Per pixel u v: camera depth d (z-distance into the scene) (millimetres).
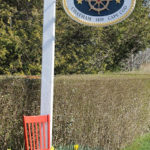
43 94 5832
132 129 8766
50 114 5789
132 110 8805
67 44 14461
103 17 6090
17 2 13867
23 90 6242
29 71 13188
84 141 7031
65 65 14031
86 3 6141
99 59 14852
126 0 5988
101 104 7305
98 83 7223
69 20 13945
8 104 6113
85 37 14641
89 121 7082
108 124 7492
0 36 12359
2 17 13016
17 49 12711
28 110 6355
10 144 6250
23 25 13375
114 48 15250
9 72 12922
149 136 9805
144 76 10234
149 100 10453
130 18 14805
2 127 6109
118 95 7922
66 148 6672
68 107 6746
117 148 7719
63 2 6168
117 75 9398
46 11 5848
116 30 14375
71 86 6750
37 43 13125
